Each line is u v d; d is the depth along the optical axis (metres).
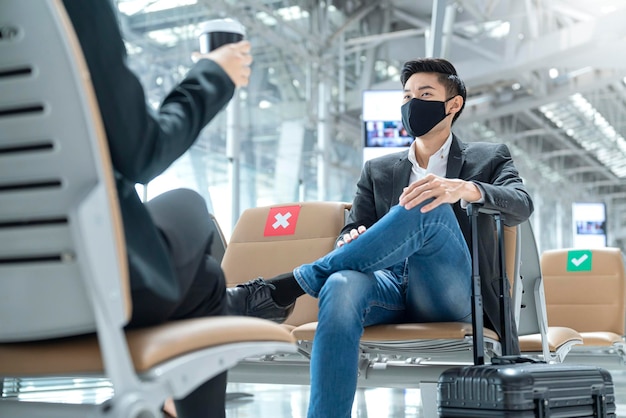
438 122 2.60
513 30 13.06
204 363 1.16
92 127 1.04
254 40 10.04
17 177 1.07
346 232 2.73
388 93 6.39
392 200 2.68
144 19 7.72
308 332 2.53
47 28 1.03
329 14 11.85
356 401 4.98
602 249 4.89
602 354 4.43
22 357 1.17
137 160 1.16
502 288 2.27
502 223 2.29
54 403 1.22
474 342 2.14
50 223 1.07
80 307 1.07
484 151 2.65
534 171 22.34
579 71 15.76
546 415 1.88
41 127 1.05
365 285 2.16
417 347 2.52
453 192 2.16
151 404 1.06
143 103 1.15
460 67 13.73
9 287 1.09
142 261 1.18
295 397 5.14
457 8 12.96
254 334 1.28
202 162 8.58
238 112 9.00
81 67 1.04
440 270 2.30
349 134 12.98
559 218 24.38
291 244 3.20
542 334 3.16
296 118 11.18
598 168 24.09
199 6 8.53
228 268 3.27
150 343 1.11
